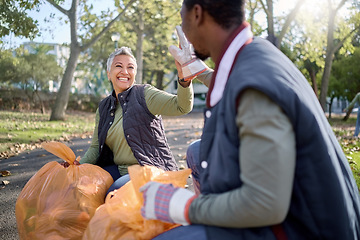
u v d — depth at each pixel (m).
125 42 23.88
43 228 2.05
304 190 1.18
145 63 32.22
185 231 1.27
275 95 1.08
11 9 14.22
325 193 1.17
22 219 2.10
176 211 1.26
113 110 2.77
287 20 15.80
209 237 1.21
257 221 1.10
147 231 1.46
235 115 1.16
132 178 1.61
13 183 5.11
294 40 21.50
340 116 33.25
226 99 1.21
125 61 2.71
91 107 30.88
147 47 25.59
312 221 1.19
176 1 18.67
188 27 1.41
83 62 33.41
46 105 27.97
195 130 13.12
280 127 1.08
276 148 1.06
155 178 1.65
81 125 15.16
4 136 10.41
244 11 1.38
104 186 2.28
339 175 1.20
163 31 22.62
